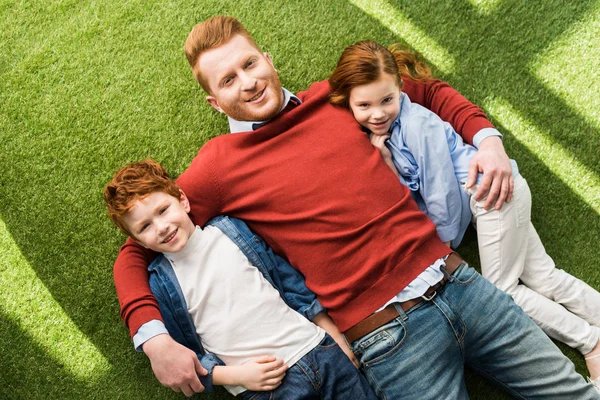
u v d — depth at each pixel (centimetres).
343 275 134
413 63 156
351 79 136
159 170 141
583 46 166
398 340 127
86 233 164
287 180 137
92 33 179
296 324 133
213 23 139
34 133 172
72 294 160
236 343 132
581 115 162
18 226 165
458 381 130
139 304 129
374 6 176
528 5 170
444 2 173
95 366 156
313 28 175
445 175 138
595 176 158
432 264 131
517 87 166
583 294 146
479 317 130
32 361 156
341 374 131
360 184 135
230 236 139
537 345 128
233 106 141
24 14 181
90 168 169
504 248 141
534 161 162
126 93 174
